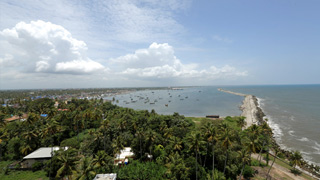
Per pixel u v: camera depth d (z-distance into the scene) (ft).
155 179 160.56
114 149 204.74
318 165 215.92
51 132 186.50
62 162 126.93
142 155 214.28
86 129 322.55
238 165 178.40
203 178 159.94
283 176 182.09
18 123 285.64
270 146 229.25
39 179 160.15
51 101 559.38
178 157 167.84
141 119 311.47
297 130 352.49
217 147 179.32
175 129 241.35
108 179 144.05
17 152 207.51
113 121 307.99
